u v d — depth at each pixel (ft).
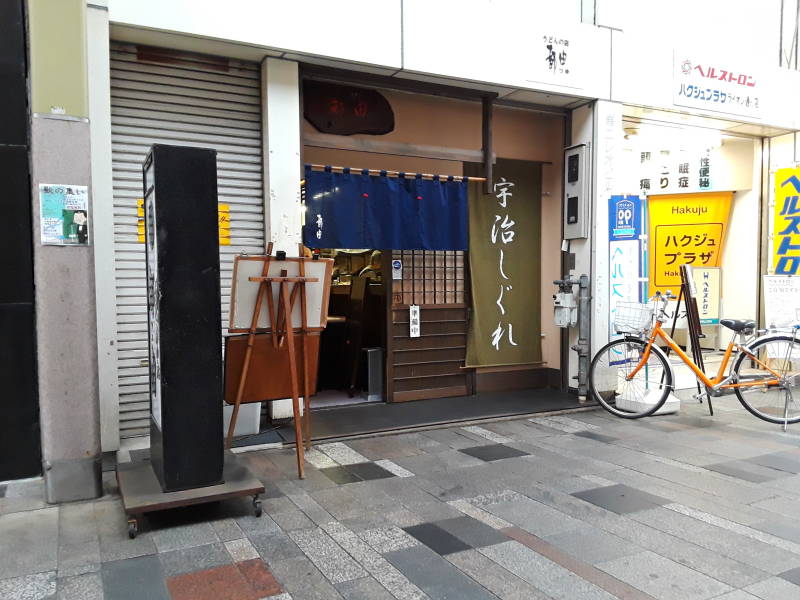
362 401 22.50
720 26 26.32
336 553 10.66
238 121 18.28
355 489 13.85
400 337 22.41
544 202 25.22
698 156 28.02
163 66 17.17
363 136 21.39
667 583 9.61
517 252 24.68
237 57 17.85
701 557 10.50
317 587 9.48
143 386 17.03
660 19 24.39
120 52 16.60
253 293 14.58
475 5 19.77
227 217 18.13
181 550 10.76
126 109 16.79
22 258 12.78
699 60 24.36
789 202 26.91
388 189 19.94
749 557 10.50
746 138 28.45
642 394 21.04
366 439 18.07
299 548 10.86
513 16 20.47
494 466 15.53
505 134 24.21
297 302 15.24
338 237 19.29
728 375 20.81
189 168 12.22
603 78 22.30
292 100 18.11
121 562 10.30
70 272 12.72
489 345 24.22
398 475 14.84
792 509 12.68
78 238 12.75
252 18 16.61
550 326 25.18
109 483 14.25
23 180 12.71
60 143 12.49
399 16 18.58
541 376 25.31
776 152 28.43
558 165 24.64
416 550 10.77
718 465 15.62
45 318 12.55
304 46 17.31
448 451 16.88
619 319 21.66
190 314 12.11
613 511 12.56
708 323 28.94
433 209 20.71
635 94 23.00
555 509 12.68
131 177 16.87
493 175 23.95
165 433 11.87
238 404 15.05
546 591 9.37
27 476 13.12
